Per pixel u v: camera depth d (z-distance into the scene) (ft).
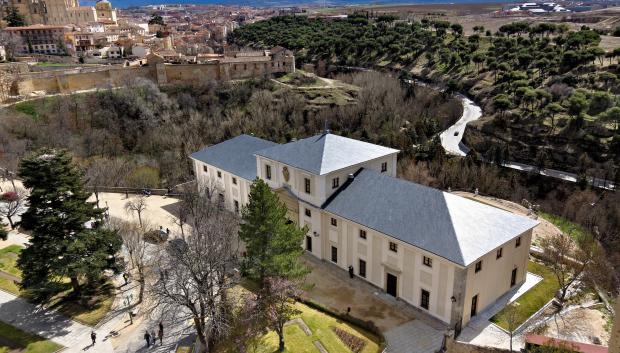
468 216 136.77
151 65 487.20
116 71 479.41
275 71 526.98
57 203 151.84
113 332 142.72
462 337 126.31
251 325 130.93
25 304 159.33
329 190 168.96
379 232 145.48
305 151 179.42
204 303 133.49
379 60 567.59
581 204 245.04
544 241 174.70
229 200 229.25
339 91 464.65
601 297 144.25
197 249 134.92
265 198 135.54
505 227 136.56
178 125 413.18
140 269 157.58
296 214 183.52
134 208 220.43
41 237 150.20
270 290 124.88
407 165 291.99
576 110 309.01
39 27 619.26
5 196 242.99
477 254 124.57
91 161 321.11
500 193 268.00
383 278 152.25
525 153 312.09
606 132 289.53
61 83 448.24
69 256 151.43
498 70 439.63
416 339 128.67
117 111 413.80
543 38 480.64
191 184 253.03
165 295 127.65
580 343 113.70
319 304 144.77
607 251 205.26
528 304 140.36
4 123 351.25
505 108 345.92
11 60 511.81
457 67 488.85
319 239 174.09
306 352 123.44
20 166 152.05
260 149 228.63
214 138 387.96
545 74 393.50
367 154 180.24
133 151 376.68
